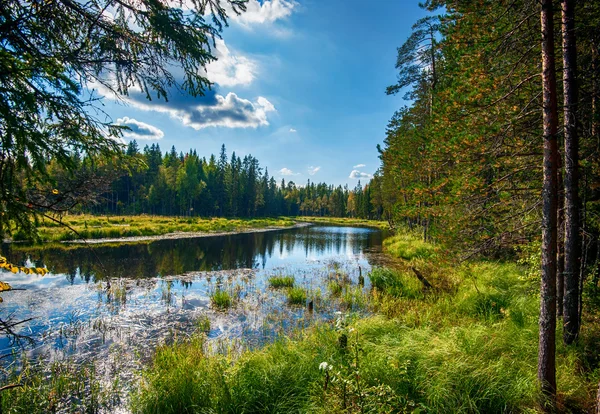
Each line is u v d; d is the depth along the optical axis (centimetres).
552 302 422
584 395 417
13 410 452
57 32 315
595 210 612
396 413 376
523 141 636
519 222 666
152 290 1186
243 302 1047
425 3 1208
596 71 573
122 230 2822
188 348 650
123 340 738
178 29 345
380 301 1024
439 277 1198
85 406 489
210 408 430
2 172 255
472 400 403
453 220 742
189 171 5991
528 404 401
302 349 584
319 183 11725
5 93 249
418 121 1995
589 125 618
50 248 1992
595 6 541
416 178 1773
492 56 595
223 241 2875
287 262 1883
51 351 680
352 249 2508
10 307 952
